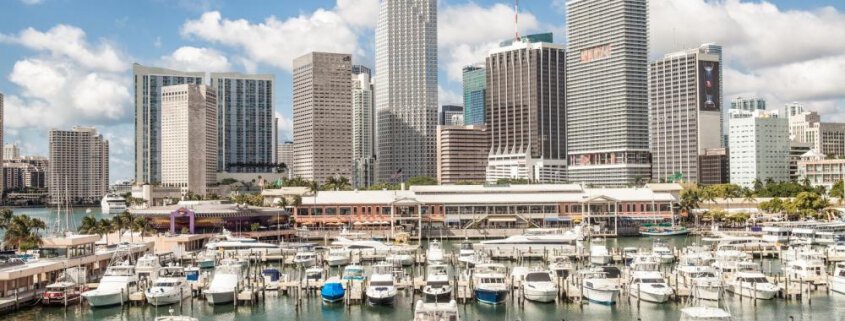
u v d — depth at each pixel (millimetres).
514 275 134625
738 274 127625
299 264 164625
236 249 182625
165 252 176000
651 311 116625
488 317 114188
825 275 135500
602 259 166250
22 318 114062
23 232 168875
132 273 132125
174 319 103188
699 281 123062
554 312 116750
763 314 114062
